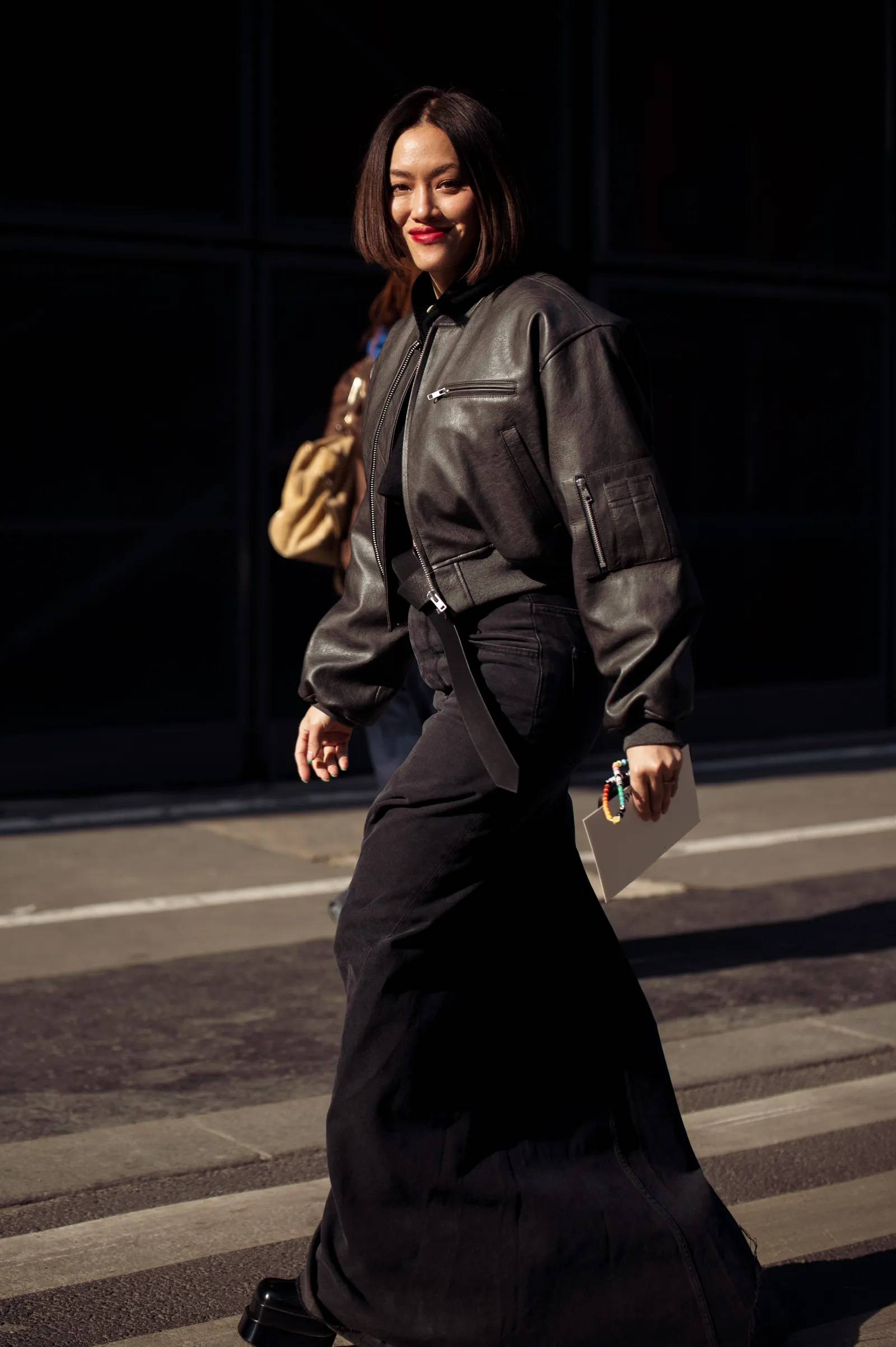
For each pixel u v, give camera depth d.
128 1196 3.83
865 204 10.90
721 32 10.28
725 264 10.37
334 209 9.21
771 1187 3.88
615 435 2.67
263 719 9.22
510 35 9.61
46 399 8.62
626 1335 2.75
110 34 8.57
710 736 10.53
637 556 2.66
